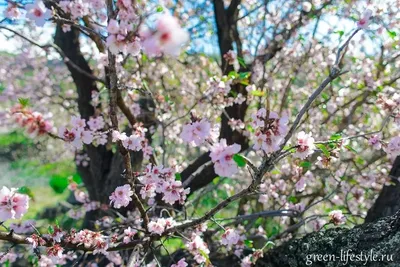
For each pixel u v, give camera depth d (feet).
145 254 7.54
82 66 14.61
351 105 14.03
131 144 6.84
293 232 11.34
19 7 7.51
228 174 5.27
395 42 10.48
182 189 7.43
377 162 13.53
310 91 14.96
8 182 25.44
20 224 9.66
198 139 5.45
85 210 13.67
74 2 8.49
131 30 5.26
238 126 11.59
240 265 9.62
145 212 7.75
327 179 12.16
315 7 12.48
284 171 11.83
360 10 11.05
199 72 16.53
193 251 7.80
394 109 7.47
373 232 7.07
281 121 5.35
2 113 17.04
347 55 13.19
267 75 13.80
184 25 14.55
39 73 18.12
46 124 5.36
